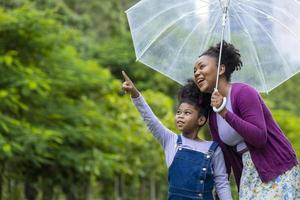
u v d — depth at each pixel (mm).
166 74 4836
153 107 11102
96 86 9758
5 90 8172
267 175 4230
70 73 9242
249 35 4652
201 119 4590
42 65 9148
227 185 4480
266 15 4570
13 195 8500
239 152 4422
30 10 8914
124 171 9531
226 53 4418
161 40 4816
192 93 4621
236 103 4277
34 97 8734
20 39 8844
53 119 8766
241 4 4586
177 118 4617
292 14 4512
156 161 10430
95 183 9664
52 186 8836
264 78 4688
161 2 4789
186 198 4477
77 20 14164
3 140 7527
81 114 9078
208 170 4465
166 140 4652
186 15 4770
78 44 13727
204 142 4555
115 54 14562
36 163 7988
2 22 8602
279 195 4215
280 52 4625
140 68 14578
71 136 8602
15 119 8305
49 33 8984
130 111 10289
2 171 8266
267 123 4297
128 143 9812
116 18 15883
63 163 8383
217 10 4695
